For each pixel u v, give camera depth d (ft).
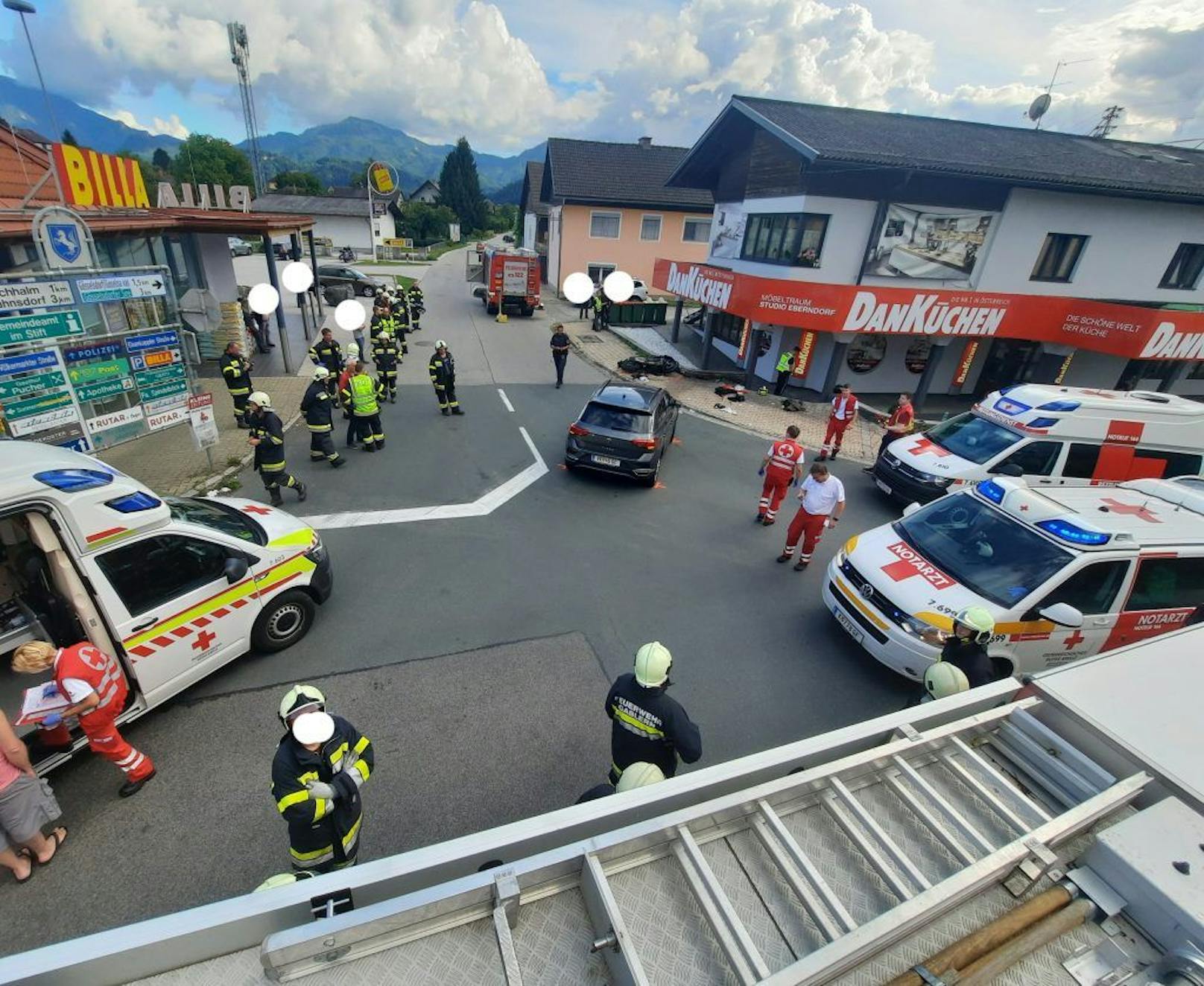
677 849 6.73
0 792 10.87
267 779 14.26
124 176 44.09
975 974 5.72
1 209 34.32
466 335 72.79
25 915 11.21
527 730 16.30
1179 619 19.21
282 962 5.20
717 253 69.31
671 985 5.61
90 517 13.19
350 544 25.07
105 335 27.84
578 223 105.81
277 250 149.48
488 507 29.53
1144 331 45.78
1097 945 6.32
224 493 28.68
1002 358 58.18
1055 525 18.19
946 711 9.16
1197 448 30.96
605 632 20.89
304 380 48.21
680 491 33.71
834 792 7.80
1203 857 6.53
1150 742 8.21
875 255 50.34
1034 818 7.68
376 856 12.75
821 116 55.16
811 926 6.32
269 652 18.37
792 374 54.95
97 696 12.20
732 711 17.81
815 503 24.49
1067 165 53.16
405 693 17.29
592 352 67.97
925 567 19.49
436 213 244.22
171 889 11.82
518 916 5.88
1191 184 54.44
